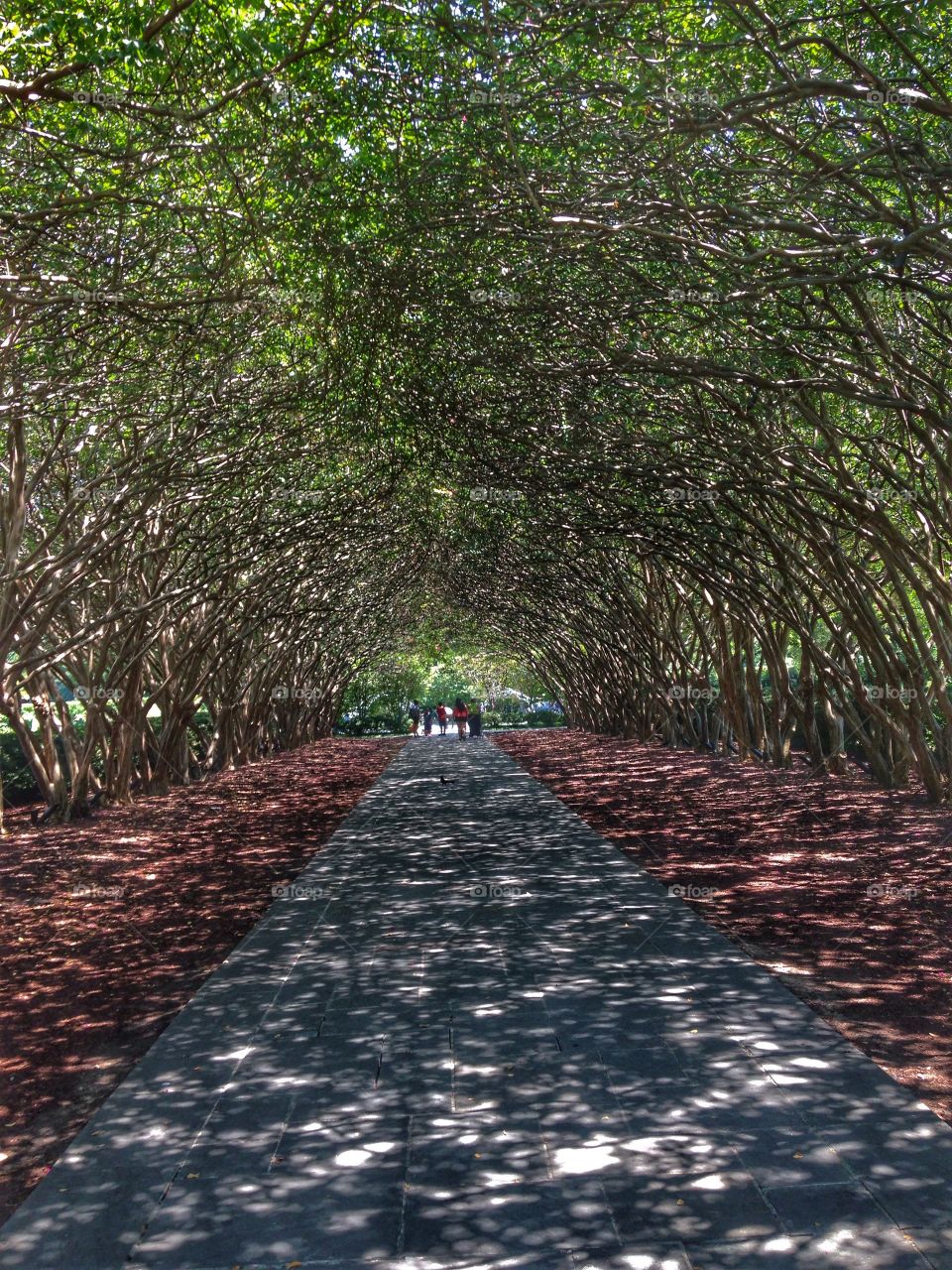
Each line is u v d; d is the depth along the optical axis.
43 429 14.43
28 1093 5.17
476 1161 4.25
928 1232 3.62
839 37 8.52
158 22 6.94
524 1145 4.38
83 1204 4.01
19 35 7.23
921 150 7.61
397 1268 3.53
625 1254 3.55
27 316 9.57
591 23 7.36
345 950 7.77
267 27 8.02
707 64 8.66
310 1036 5.84
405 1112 4.75
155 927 8.83
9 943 8.33
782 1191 3.92
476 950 7.64
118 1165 4.32
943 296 8.41
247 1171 4.23
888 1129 4.39
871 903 8.65
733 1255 3.53
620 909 8.88
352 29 7.96
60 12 7.05
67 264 10.01
